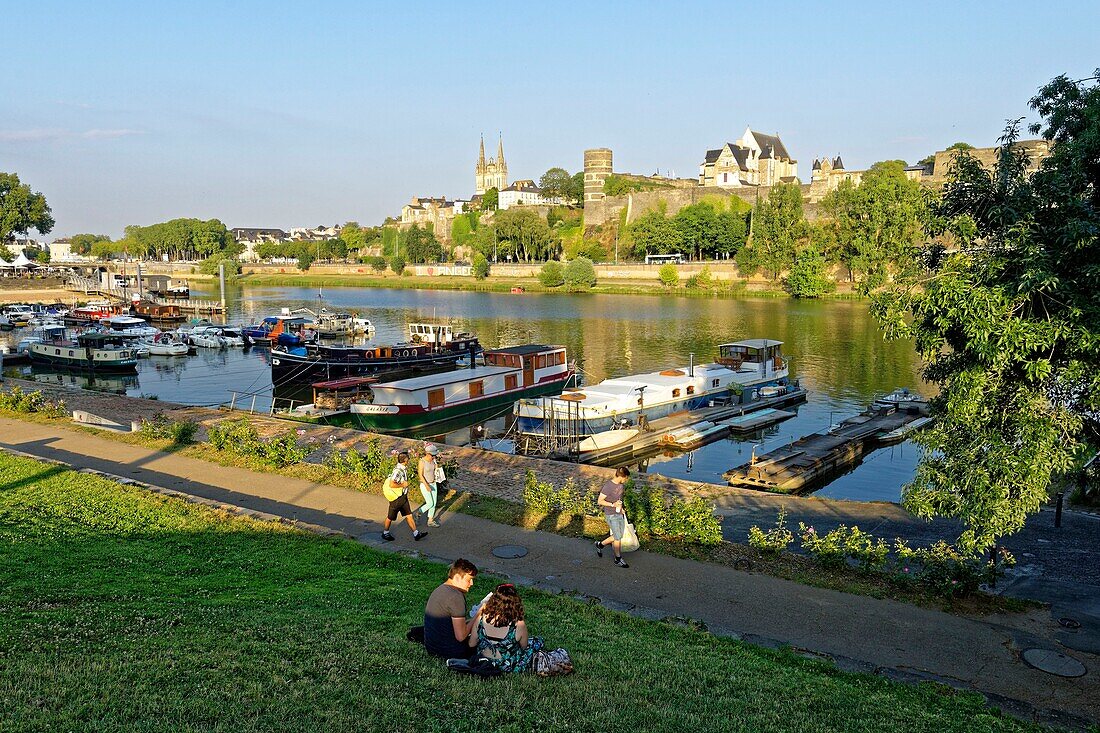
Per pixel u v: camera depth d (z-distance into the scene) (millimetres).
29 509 21062
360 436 40062
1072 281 14156
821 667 13625
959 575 17484
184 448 32344
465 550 20328
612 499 19281
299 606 14523
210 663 10992
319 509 24047
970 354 15906
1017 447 15336
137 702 9461
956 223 15352
